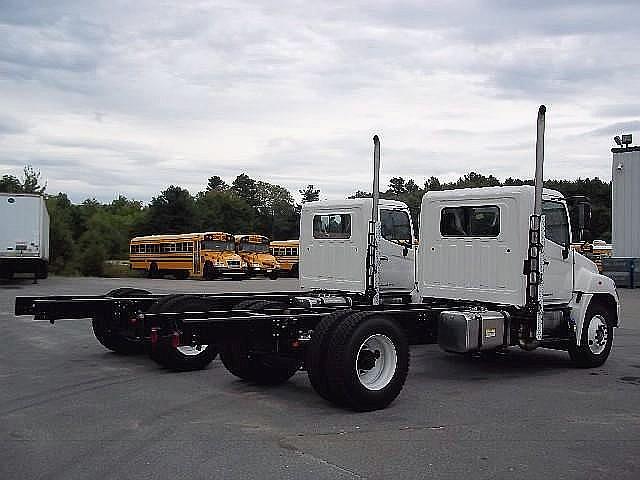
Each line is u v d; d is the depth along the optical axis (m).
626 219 30.36
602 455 5.97
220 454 5.96
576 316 10.26
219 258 40.41
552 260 10.16
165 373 9.77
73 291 27.16
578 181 51.50
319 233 13.64
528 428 6.86
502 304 10.01
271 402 7.97
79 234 69.00
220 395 8.34
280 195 121.56
